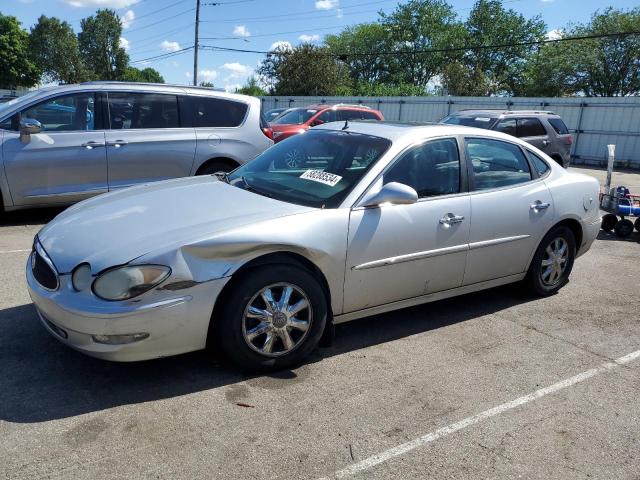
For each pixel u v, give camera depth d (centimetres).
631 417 320
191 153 763
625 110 2195
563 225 509
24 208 695
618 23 4106
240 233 319
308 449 273
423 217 394
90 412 293
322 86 4153
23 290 462
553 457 279
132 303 294
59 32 8150
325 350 386
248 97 825
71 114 703
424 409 316
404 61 6197
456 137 436
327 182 385
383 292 387
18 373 329
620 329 451
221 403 308
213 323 328
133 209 359
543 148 1241
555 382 357
